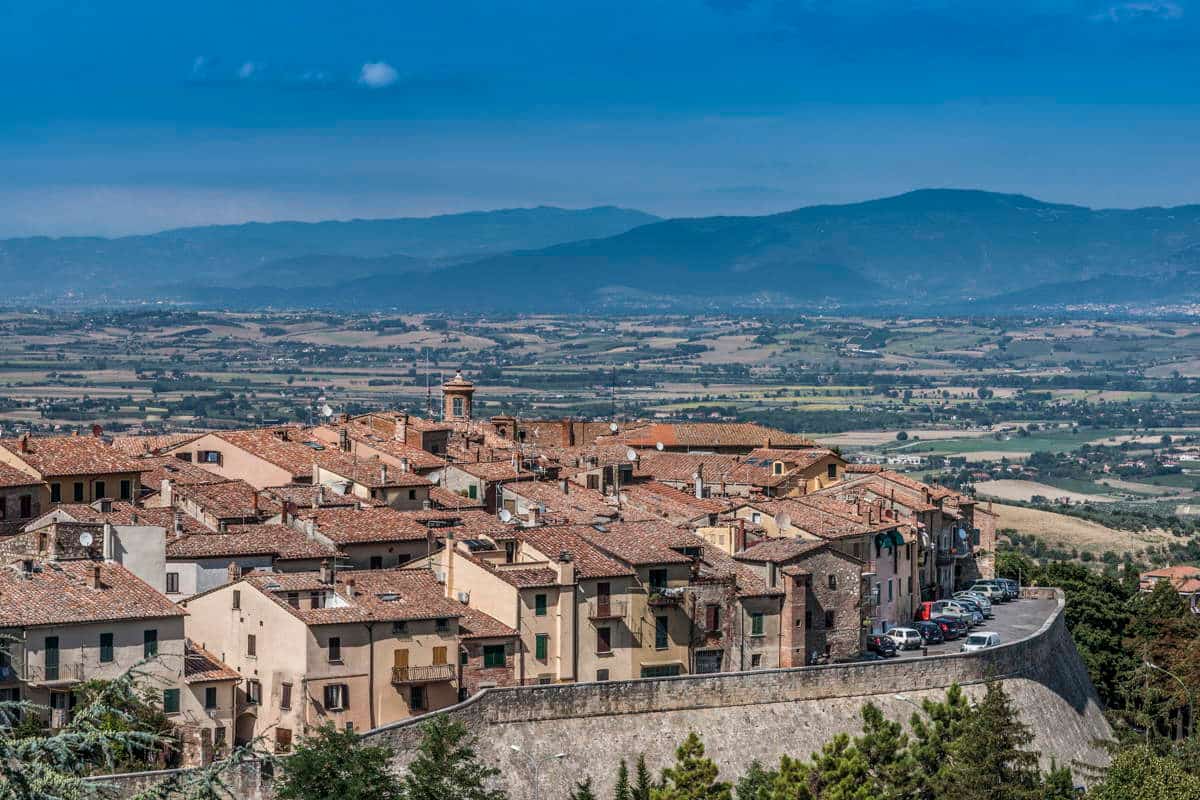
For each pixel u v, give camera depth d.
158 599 198.62
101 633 192.25
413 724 195.00
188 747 190.25
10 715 101.44
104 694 106.19
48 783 96.62
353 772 173.12
